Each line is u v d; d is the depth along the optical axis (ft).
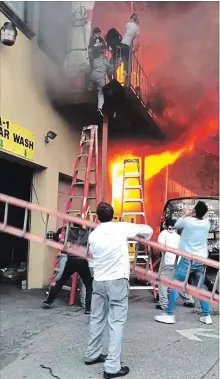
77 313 19.95
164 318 18.29
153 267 23.41
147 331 16.96
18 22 23.36
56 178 28.09
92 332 13.29
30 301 22.50
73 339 15.85
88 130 28.50
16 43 23.39
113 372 12.14
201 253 18.37
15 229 13.57
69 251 13.96
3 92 21.98
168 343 15.44
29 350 14.62
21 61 23.93
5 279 27.58
